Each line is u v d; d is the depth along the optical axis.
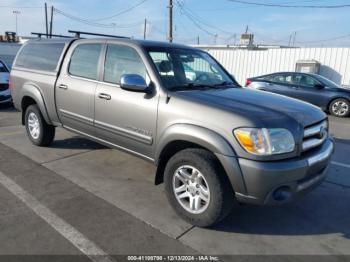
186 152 3.31
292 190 3.05
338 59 16.48
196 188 3.32
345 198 4.25
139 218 3.54
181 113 3.37
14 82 6.04
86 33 5.61
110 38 4.44
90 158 5.36
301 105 3.63
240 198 3.05
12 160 5.19
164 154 3.65
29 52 5.92
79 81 4.66
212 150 3.09
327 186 4.62
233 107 3.19
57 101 5.08
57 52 5.22
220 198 3.12
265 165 2.90
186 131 3.26
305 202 4.09
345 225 3.59
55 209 3.67
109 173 4.77
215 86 4.12
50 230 3.24
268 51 18.45
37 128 5.80
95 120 4.43
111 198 3.99
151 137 3.71
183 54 4.33
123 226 3.37
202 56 4.66
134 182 4.48
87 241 3.09
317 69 16.78
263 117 3.03
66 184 4.35
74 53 4.91
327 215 3.79
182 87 3.78
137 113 3.81
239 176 2.97
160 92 3.62
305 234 3.37
